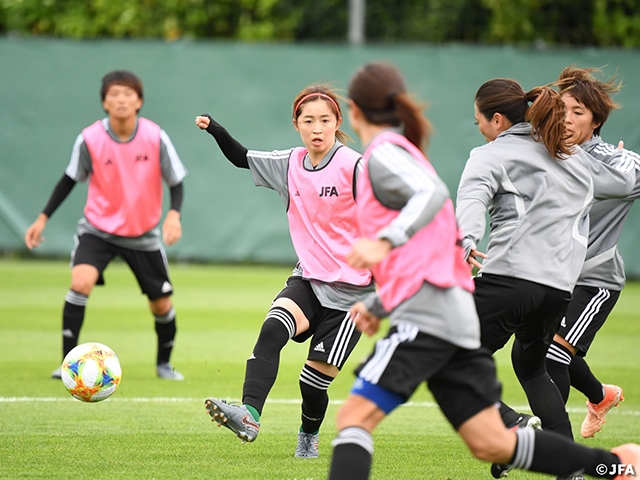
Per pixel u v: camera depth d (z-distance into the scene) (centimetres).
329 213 1945
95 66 5591
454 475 1833
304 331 1980
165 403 2516
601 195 1780
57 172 5638
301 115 1958
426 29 7019
